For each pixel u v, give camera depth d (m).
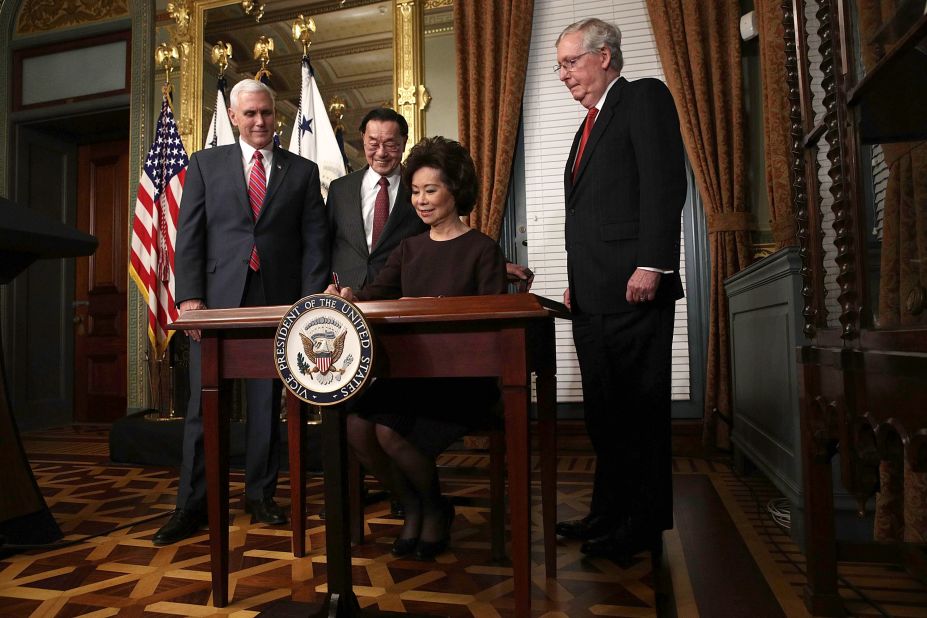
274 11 4.48
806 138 1.43
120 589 1.57
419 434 1.54
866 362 1.04
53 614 1.42
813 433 1.38
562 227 3.99
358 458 1.73
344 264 2.42
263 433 2.26
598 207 1.81
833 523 1.38
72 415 5.43
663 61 3.73
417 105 4.19
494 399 1.65
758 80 3.66
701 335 3.72
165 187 4.23
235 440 3.37
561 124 4.03
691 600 1.46
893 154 1.27
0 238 1.55
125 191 5.42
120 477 3.15
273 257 2.25
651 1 3.77
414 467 1.65
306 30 4.37
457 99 4.03
